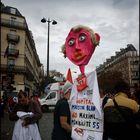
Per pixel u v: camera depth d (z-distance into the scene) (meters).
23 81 51.78
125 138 3.25
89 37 3.86
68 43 4.13
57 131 4.01
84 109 3.91
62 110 3.95
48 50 24.03
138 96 4.43
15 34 51.75
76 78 4.09
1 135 10.49
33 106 6.16
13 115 6.20
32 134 6.00
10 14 51.56
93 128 3.77
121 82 3.54
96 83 3.79
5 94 23.83
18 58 51.72
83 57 3.92
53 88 26.86
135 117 3.27
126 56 93.06
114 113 3.35
